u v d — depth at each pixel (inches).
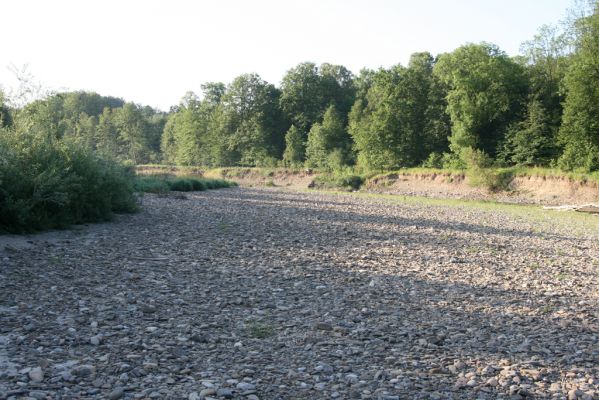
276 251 681.0
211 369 272.2
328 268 581.3
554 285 534.3
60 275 471.2
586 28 2332.7
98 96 7815.0
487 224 1214.3
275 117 4975.4
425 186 2888.8
